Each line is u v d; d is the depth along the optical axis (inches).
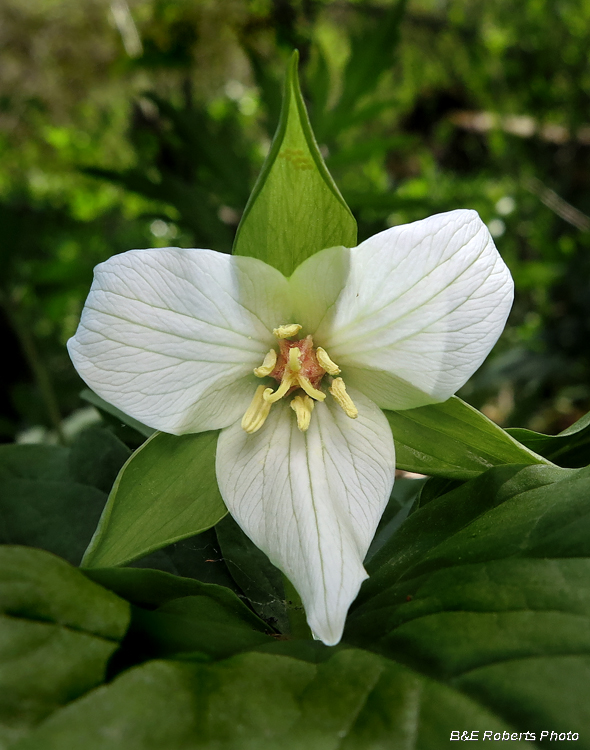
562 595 2.6
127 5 12.1
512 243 19.1
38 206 19.2
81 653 2.5
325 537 3.1
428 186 21.8
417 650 2.7
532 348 15.6
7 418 12.3
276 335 3.5
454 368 3.3
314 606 2.9
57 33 14.6
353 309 3.4
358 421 3.6
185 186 8.5
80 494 4.5
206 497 3.5
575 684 2.3
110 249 16.3
